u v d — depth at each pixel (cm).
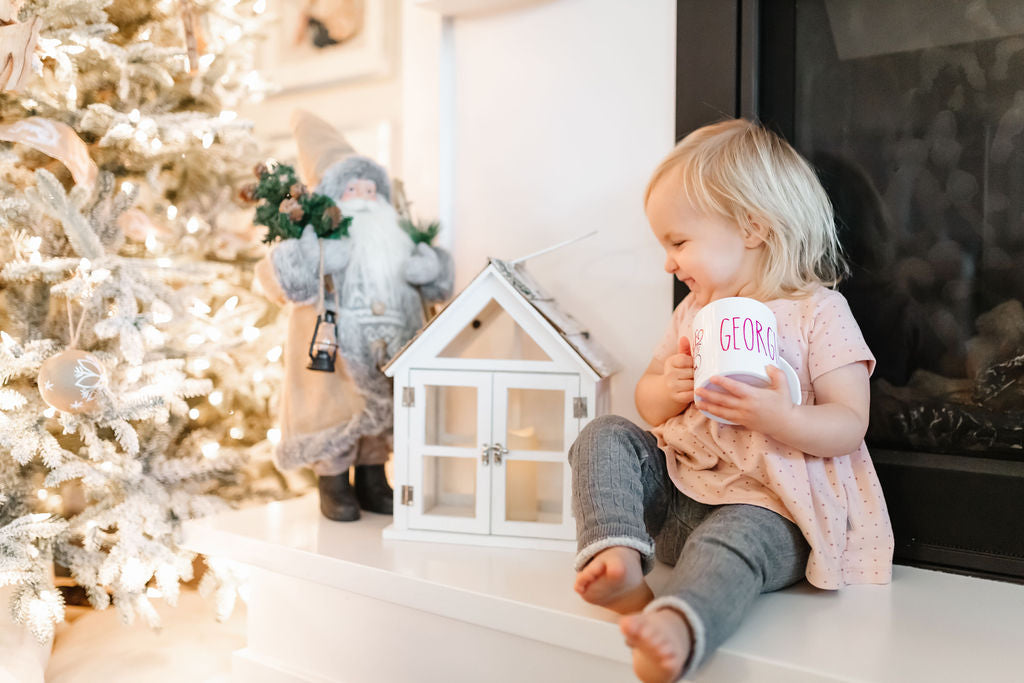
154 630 128
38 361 123
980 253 109
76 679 122
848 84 118
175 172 161
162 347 141
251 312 160
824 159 120
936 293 113
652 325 131
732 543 82
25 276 123
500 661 96
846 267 118
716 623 72
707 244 103
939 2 111
